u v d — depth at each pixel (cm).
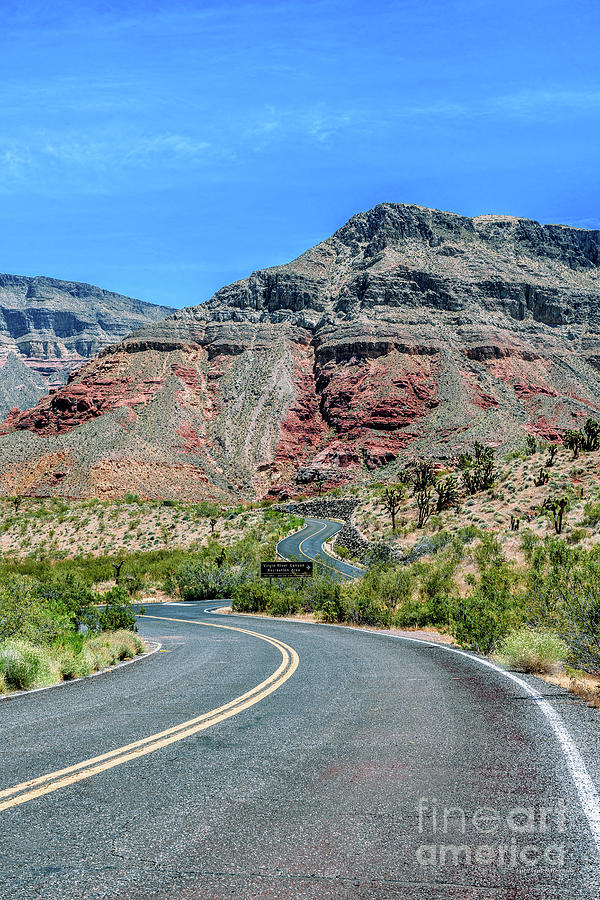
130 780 471
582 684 870
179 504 12000
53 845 350
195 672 1166
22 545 8631
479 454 7875
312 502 11338
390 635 1920
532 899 285
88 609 2109
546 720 652
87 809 407
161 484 14412
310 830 368
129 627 2064
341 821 382
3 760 536
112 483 13775
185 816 393
